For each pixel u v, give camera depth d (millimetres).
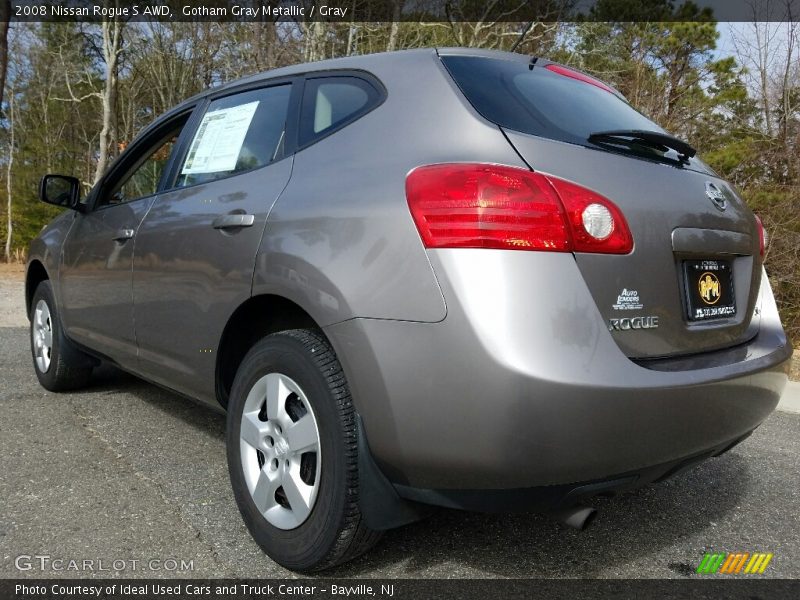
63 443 3441
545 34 13922
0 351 5895
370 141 2252
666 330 2084
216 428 3742
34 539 2438
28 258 4594
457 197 1856
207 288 2619
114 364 3689
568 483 1833
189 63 21469
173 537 2477
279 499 2322
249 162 2744
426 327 1844
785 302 10281
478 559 2402
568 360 1764
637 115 2766
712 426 2043
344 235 2070
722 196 2445
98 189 3830
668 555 2502
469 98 2146
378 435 1955
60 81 28516
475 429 1783
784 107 13227
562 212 1857
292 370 2197
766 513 2926
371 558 2377
